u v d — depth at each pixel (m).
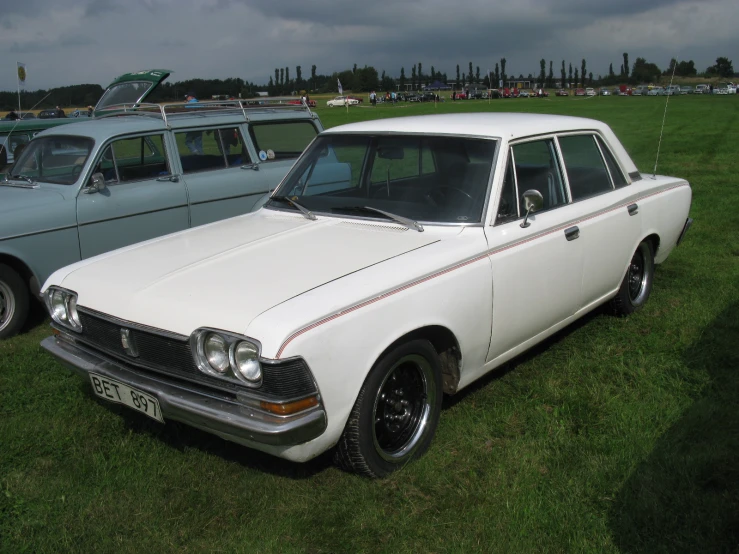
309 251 3.42
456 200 3.72
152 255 3.59
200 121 6.64
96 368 3.24
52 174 6.00
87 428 3.75
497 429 3.63
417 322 3.14
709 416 3.64
